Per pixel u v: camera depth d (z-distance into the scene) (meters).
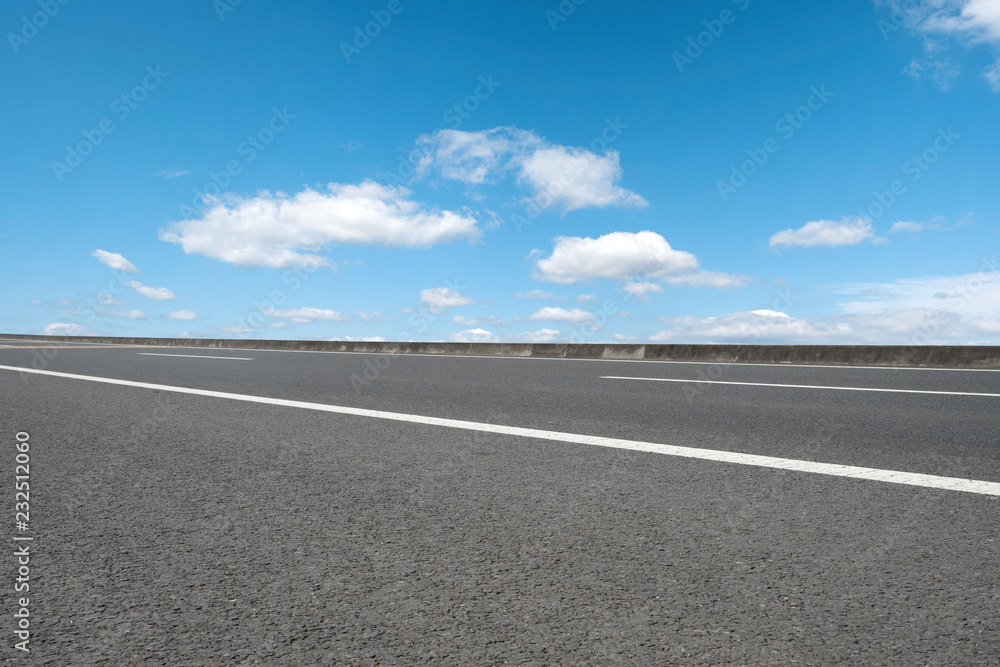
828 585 1.87
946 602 1.76
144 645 1.57
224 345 23.19
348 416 5.02
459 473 3.21
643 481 3.04
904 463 3.39
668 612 1.71
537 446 3.85
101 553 2.17
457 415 5.07
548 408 5.45
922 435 4.17
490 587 1.87
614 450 3.73
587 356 14.43
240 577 1.96
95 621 1.69
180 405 5.65
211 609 1.75
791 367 10.13
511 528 2.39
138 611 1.75
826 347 11.55
